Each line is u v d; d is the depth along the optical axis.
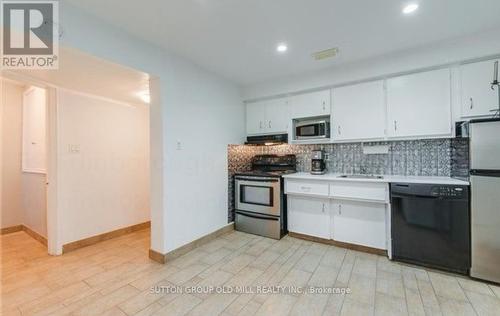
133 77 2.38
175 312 1.67
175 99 2.56
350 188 2.62
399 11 1.80
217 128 3.19
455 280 2.03
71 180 2.80
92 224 3.01
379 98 2.69
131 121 3.54
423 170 2.70
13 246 2.96
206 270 2.26
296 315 1.63
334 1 1.68
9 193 3.56
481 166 1.95
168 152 2.48
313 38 2.21
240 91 3.64
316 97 3.11
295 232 3.10
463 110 2.27
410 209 2.29
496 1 1.68
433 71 2.41
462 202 2.07
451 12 1.82
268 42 2.29
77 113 2.87
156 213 2.48
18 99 3.67
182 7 1.73
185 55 2.58
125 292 1.91
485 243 1.95
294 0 1.66
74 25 1.72
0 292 1.92
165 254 2.43
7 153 3.56
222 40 2.24
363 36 2.18
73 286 2.00
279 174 3.20
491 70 2.16
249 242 2.97
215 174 3.16
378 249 2.55
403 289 1.91
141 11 1.77
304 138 3.20
